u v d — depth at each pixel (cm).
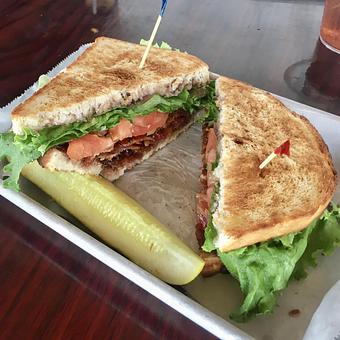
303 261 18
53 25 29
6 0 31
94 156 21
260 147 19
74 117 20
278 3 33
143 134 22
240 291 17
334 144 22
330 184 19
